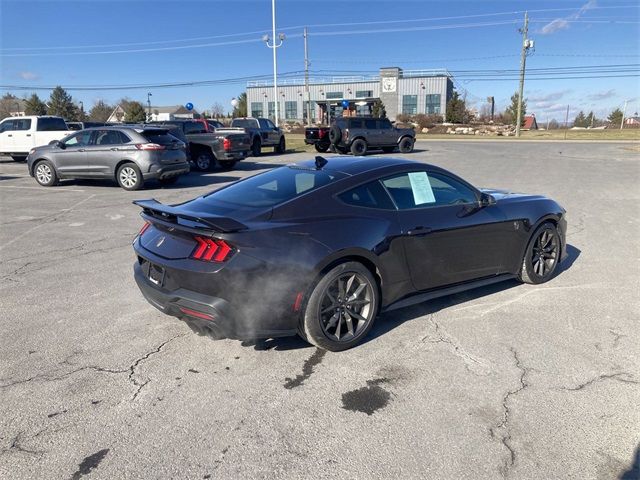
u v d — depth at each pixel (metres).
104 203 10.16
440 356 3.60
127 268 5.71
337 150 25.16
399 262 3.87
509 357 3.58
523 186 12.73
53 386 3.19
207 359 3.55
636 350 3.69
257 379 3.29
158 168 11.91
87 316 4.30
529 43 49.25
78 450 2.59
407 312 4.41
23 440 2.66
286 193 3.73
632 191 11.88
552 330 4.04
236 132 17.83
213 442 2.65
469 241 4.35
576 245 6.83
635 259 6.13
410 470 2.44
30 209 9.45
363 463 2.49
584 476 2.41
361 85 76.06
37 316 4.30
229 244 3.17
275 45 35.50
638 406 2.97
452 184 4.40
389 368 3.43
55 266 5.77
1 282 5.20
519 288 5.05
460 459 2.52
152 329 4.04
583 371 3.38
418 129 61.84
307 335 3.52
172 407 2.97
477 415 2.89
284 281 3.29
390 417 2.87
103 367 3.43
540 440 2.66
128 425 2.79
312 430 2.76
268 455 2.55
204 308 3.23
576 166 18.16
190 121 20.08
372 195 3.87
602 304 4.61
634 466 2.47
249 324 3.30
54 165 12.41
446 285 4.32
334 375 3.34
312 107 78.62
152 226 3.86
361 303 3.72
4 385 3.19
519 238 4.82
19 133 18.55
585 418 2.85
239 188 4.10
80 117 78.38
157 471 2.44
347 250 3.51
